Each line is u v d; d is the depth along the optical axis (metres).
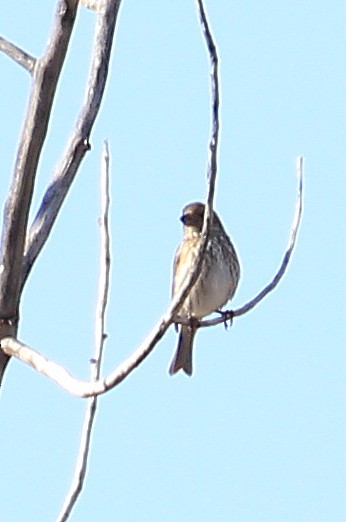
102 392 8.09
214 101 7.61
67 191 9.67
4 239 9.20
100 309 9.26
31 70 9.25
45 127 9.20
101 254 9.48
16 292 9.24
